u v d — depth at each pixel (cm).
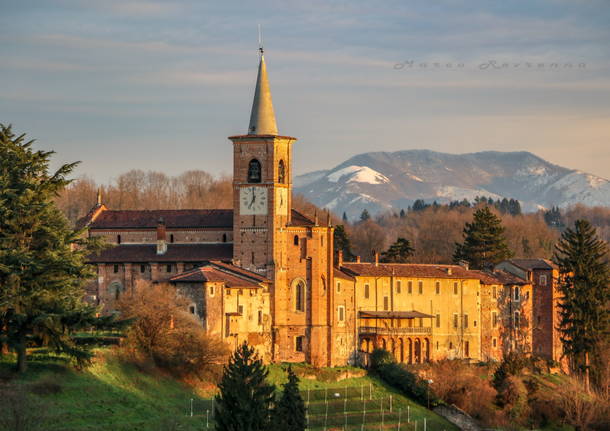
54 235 17025
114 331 19562
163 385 18538
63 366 17575
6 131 17138
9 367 16988
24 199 16788
